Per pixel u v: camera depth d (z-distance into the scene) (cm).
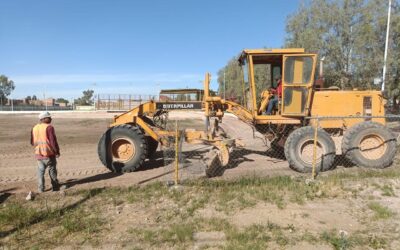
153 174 970
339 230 592
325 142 967
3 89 13525
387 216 646
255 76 1085
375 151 994
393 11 2444
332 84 2586
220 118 1044
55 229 603
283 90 1032
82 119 3772
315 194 757
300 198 732
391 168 988
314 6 2694
